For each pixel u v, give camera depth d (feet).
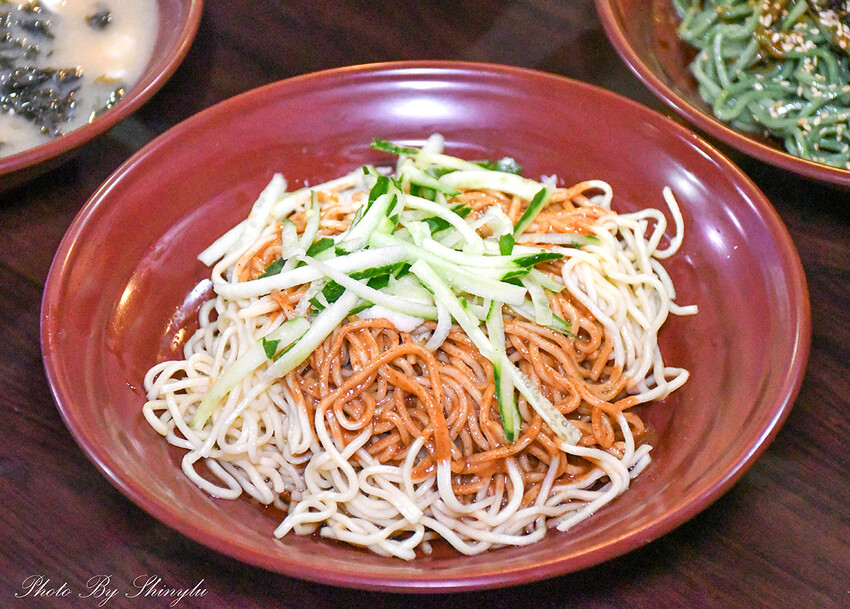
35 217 1.46
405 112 1.48
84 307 1.31
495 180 1.44
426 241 1.35
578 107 1.45
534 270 1.36
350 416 1.33
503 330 1.33
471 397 1.33
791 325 1.27
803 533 1.24
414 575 1.13
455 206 1.42
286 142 1.46
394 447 1.32
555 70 1.61
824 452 1.29
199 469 1.32
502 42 1.65
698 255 1.39
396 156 1.49
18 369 1.34
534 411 1.33
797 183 1.50
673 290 1.41
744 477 1.27
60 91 1.58
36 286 1.40
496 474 1.32
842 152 1.60
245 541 1.18
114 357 1.32
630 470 1.31
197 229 1.42
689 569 1.22
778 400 1.21
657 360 1.37
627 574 1.22
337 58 1.62
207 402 1.31
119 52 1.62
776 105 1.61
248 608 1.20
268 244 1.41
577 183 1.47
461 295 1.35
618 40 1.51
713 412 1.29
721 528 1.24
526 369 1.35
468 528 1.29
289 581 1.22
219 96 1.58
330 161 1.48
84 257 1.32
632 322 1.42
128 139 1.53
